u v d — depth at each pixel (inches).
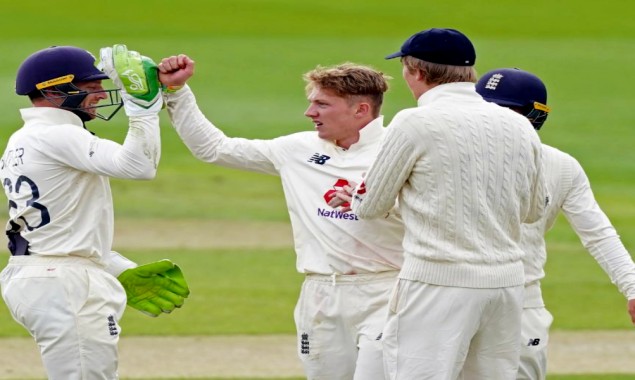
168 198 2100.1
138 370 1112.2
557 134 2842.0
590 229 789.2
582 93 3430.1
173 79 749.9
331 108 768.3
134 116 713.6
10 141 769.6
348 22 4835.1
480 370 705.6
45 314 735.7
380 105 783.1
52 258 743.1
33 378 1076.5
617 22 4869.6
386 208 697.0
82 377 735.7
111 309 754.8
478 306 678.5
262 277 1550.2
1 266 1544.0
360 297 761.6
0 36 4202.8
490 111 690.2
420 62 692.1
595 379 1091.9
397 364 692.1
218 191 2181.3
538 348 794.2
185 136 799.1
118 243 1740.9
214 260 1642.5
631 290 774.5
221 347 1212.5
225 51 4089.6
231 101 3196.4
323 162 776.3
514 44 4350.4
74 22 4591.5
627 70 3833.7
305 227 780.6
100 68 716.0
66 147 728.3
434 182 674.8
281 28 4655.5
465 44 691.4
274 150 796.0
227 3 5191.9
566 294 1478.8
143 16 4808.1
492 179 679.7
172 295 821.2
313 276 780.6
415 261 684.1
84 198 745.6
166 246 1726.1
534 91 801.6
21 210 743.1
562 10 5118.1
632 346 1239.5
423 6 5216.5
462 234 674.2
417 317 683.4
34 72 748.0
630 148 2691.9
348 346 773.3
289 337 1261.1
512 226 697.6
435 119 676.1
